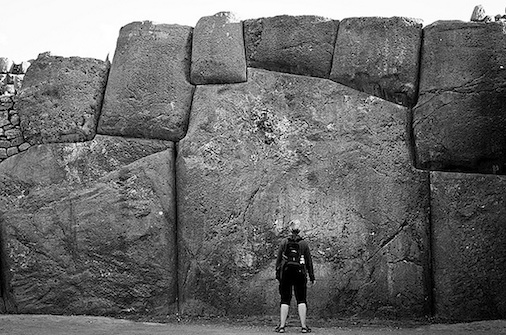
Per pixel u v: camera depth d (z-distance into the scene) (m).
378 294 10.84
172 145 11.47
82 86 11.60
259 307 10.88
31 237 11.15
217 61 11.43
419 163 11.10
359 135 11.12
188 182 11.16
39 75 11.65
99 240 11.09
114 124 11.46
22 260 11.15
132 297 11.04
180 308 11.11
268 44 11.46
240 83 11.45
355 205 10.98
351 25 11.35
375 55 11.23
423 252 10.90
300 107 11.27
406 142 11.12
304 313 9.70
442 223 10.86
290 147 11.15
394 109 11.23
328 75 11.41
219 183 11.09
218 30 11.54
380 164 11.04
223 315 10.93
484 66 10.96
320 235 10.95
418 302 10.81
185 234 11.12
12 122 11.60
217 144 11.22
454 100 10.97
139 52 11.61
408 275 10.84
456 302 10.69
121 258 11.08
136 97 11.48
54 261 11.09
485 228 10.73
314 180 11.05
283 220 11.01
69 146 11.39
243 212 11.02
